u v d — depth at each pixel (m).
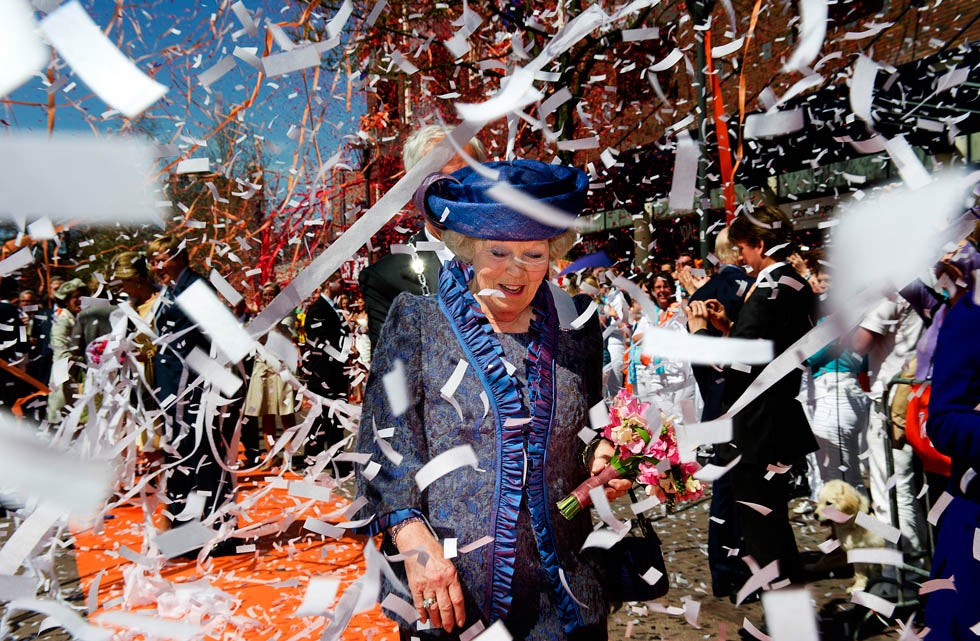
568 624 1.51
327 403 2.18
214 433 3.99
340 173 3.74
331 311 7.30
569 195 1.50
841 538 3.51
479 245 1.57
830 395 4.44
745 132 0.97
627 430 1.63
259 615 3.21
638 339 1.86
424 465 1.53
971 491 1.84
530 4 5.80
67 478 0.49
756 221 3.22
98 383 2.51
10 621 3.09
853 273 0.87
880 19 5.00
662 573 1.67
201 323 0.76
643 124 6.88
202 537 1.09
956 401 1.79
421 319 1.63
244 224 3.30
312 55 0.97
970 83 5.08
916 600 3.37
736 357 0.98
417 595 1.44
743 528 3.26
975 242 1.76
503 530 1.49
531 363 1.62
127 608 2.83
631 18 5.62
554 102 1.13
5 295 5.88
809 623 0.95
